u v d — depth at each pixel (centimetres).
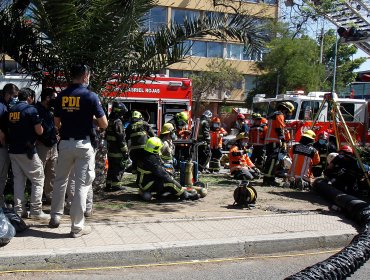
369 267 554
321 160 1204
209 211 776
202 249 567
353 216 728
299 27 1244
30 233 589
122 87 868
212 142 1308
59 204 612
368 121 1903
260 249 596
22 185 655
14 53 803
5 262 492
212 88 3384
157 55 845
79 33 728
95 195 848
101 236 589
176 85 1454
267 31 917
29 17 750
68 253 514
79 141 570
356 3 1154
